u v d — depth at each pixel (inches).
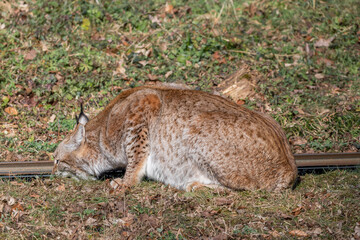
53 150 480.1
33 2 721.6
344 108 553.6
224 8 751.1
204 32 693.9
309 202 354.6
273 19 740.7
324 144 496.4
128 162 394.0
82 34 673.0
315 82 623.5
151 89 405.7
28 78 589.3
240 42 678.5
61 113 549.0
